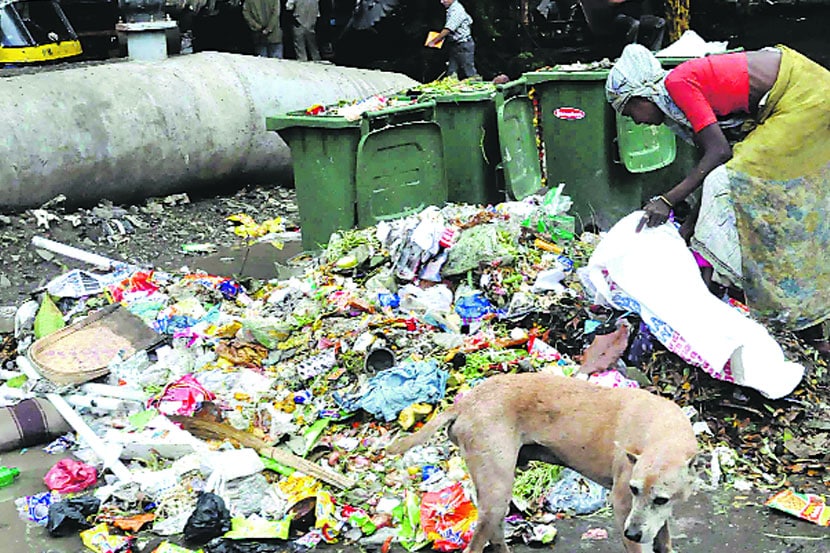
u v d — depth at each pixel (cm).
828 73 560
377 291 629
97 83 987
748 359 515
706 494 472
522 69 1850
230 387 563
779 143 557
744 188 566
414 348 566
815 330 595
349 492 470
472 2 1912
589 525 450
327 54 1850
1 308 763
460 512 442
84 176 953
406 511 456
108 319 631
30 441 541
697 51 820
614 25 1611
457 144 781
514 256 640
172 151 1018
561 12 2034
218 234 984
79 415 557
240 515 459
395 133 727
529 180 800
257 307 653
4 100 913
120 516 466
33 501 481
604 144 790
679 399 528
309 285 655
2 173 891
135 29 1117
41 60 1129
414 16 1873
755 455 498
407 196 743
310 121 715
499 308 612
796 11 2658
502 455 396
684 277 545
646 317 545
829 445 497
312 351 580
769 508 457
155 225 981
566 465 407
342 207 725
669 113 579
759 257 575
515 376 414
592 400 396
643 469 350
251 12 1509
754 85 559
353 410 526
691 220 611
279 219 1027
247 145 1092
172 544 441
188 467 491
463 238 646
